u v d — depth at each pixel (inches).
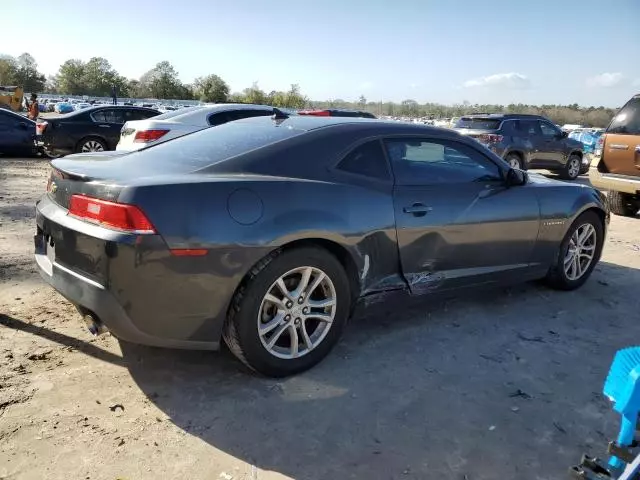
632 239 285.4
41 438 96.5
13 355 124.2
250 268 110.4
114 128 531.5
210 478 89.4
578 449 102.0
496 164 160.9
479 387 122.3
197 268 105.0
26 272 177.6
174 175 112.4
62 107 1987.0
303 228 115.0
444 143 150.3
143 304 103.3
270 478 90.2
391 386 120.6
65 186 115.3
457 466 95.4
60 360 123.8
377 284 134.3
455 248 146.8
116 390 113.6
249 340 113.0
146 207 101.3
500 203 156.2
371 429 104.6
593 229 189.8
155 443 97.3
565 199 175.9
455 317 161.6
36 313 147.0
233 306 112.1
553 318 165.2
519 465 96.7
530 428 107.7
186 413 107.0
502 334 151.5
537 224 167.3
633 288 198.7
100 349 130.2
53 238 113.9
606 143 336.8
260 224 110.3
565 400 118.9
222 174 115.0
